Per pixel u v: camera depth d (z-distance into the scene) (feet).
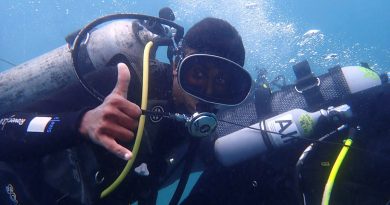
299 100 3.01
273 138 2.62
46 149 1.66
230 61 2.12
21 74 3.23
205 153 2.99
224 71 2.15
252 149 2.71
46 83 3.21
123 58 2.73
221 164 2.81
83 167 1.95
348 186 2.16
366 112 2.36
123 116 1.51
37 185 2.02
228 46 2.20
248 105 3.23
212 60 2.11
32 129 1.69
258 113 3.10
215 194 2.85
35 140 1.66
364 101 2.43
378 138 2.23
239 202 2.78
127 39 2.92
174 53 2.29
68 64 3.20
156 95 2.15
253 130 2.72
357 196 2.13
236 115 3.18
